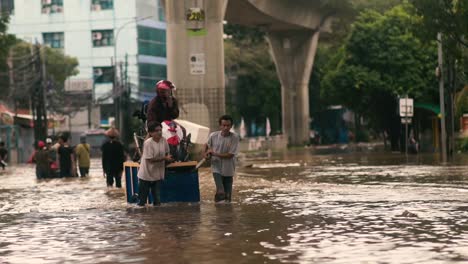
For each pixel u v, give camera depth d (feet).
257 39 326.44
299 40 273.95
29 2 354.54
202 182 90.53
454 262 31.40
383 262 31.78
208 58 140.05
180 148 63.26
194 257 34.30
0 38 234.38
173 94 64.03
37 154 120.47
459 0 108.17
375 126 222.48
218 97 139.33
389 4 250.57
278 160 161.38
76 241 40.81
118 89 276.41
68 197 75.15
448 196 61.72
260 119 333.42
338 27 268.62
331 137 366.43
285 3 228.22
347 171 107.14
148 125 59.98
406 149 162.30
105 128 308.40
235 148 62.18
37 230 46.44
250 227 44.39
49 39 352.69
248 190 75.05
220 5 140.05
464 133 169.27
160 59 352.28
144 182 59.98
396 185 76.18
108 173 90.48
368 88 193.16
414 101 191.21
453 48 113.39
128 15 342.03
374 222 45.19
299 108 278.26
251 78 321.52
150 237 41.29
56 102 287.48
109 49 344.90
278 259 33.12
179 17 140.36
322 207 55.01
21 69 244.83
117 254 35.86
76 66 339.36
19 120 263.08
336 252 34.58
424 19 111.24
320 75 331.77
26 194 82.07
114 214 55.01
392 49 190.49
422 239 37.88
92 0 347.97
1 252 37.96
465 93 153.58
